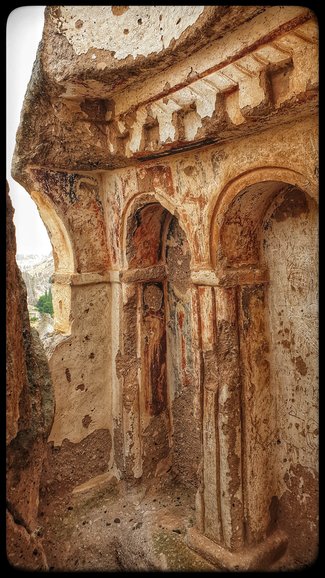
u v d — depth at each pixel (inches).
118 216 165.9
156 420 178.5
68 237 165.6
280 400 135.0
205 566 129.4
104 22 119.7
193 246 132.8
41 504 156.9
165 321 179.6
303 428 129.0
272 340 134.8
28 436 89.3
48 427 106.8
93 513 162.2
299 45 83.3
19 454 86.0
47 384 113.6
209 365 131.5
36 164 153.3
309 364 125.4
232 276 125.2
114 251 172.6
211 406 130.8
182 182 134.3
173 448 182.7
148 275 171.0
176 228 168.9
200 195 127.5
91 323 173.5
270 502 135.4
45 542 145.6
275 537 134.3
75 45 124.5
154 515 158.2
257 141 107.4
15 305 84.1
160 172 142.9
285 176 102.6
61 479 166.1
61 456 166.6
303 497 130.6
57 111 140.7
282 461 135.9
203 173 125.6
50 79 130.6
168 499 169.9
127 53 115.6
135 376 173.0
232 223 124.8
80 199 167.5
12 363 81.7
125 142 143.8
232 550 127.9
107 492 173.3
